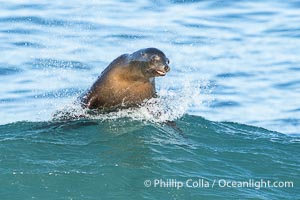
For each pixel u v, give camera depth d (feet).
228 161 172.86
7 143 172.55
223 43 279.08
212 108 235.81
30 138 175.73
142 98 188.96
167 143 177.99
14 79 244.42
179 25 292.40
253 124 230.07
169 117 190.90
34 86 239.50
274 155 176.76
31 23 288.10
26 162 165.37
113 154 171.12
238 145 180.55
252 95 245.24
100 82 189.37
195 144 178.91
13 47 267.39
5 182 158.81
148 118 187.73
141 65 183.32
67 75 247.29
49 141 174.91
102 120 186.19
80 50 267.18
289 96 246.06
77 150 171.63
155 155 172.04
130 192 158.30
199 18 299.58
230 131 188.03
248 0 317.83
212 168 169.89
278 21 298.35
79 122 185.16
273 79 255.09
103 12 301.43
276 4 314.55
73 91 236.02
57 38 276.62
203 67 259.60
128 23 292.20
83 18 295.28
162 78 243.60
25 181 159.22
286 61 266.57
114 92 188.14
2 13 296.10
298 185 166.71
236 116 232.94
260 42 280.51
